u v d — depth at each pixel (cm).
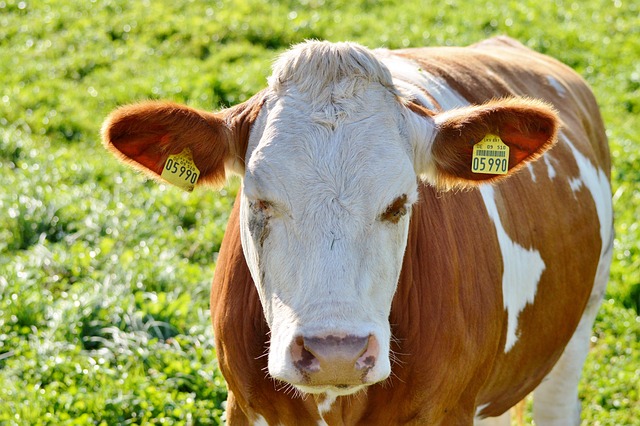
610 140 1414
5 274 981
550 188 672
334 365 438
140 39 1833
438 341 531
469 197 584
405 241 496
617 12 2067
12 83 1623
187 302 969
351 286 453
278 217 473
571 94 789
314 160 472
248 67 1664
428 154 512
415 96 580
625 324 973
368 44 1772
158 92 1567
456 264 550
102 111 1537
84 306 925
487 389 626
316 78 495
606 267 802
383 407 532
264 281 484
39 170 1252
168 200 1201
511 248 612
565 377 771
